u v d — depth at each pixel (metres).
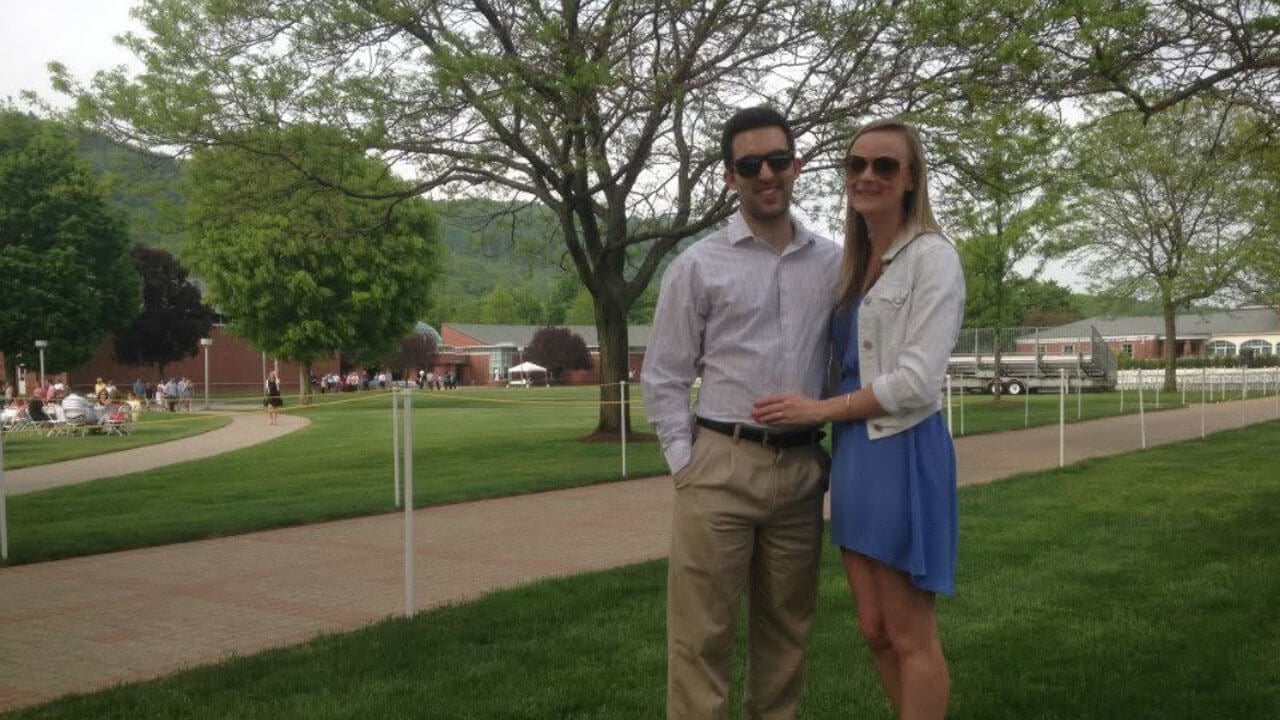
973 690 4.53
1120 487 11.47
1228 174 26.52
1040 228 30.42
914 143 2.89
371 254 47.19
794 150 3.03
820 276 3.09
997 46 11.42
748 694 3.29
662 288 3.13
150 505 12.54
